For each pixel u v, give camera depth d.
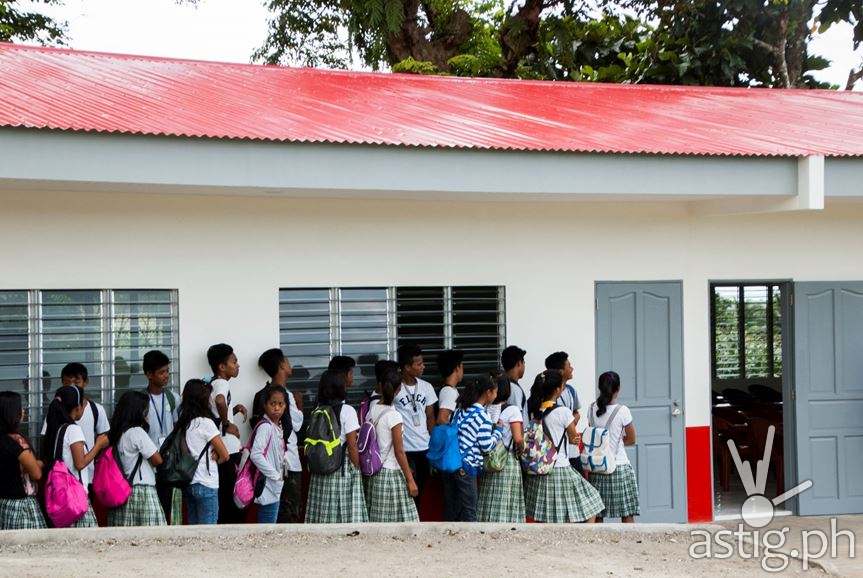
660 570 7.38
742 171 8.90
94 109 8.09
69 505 7.37
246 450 8.15
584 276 9.98
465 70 21.08
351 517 8.14
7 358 8.23
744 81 20.59
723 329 13.23
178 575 6.63
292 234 9.05
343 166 7.96
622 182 8.63
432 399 9.15
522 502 8.55
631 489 8.80
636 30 21.25
